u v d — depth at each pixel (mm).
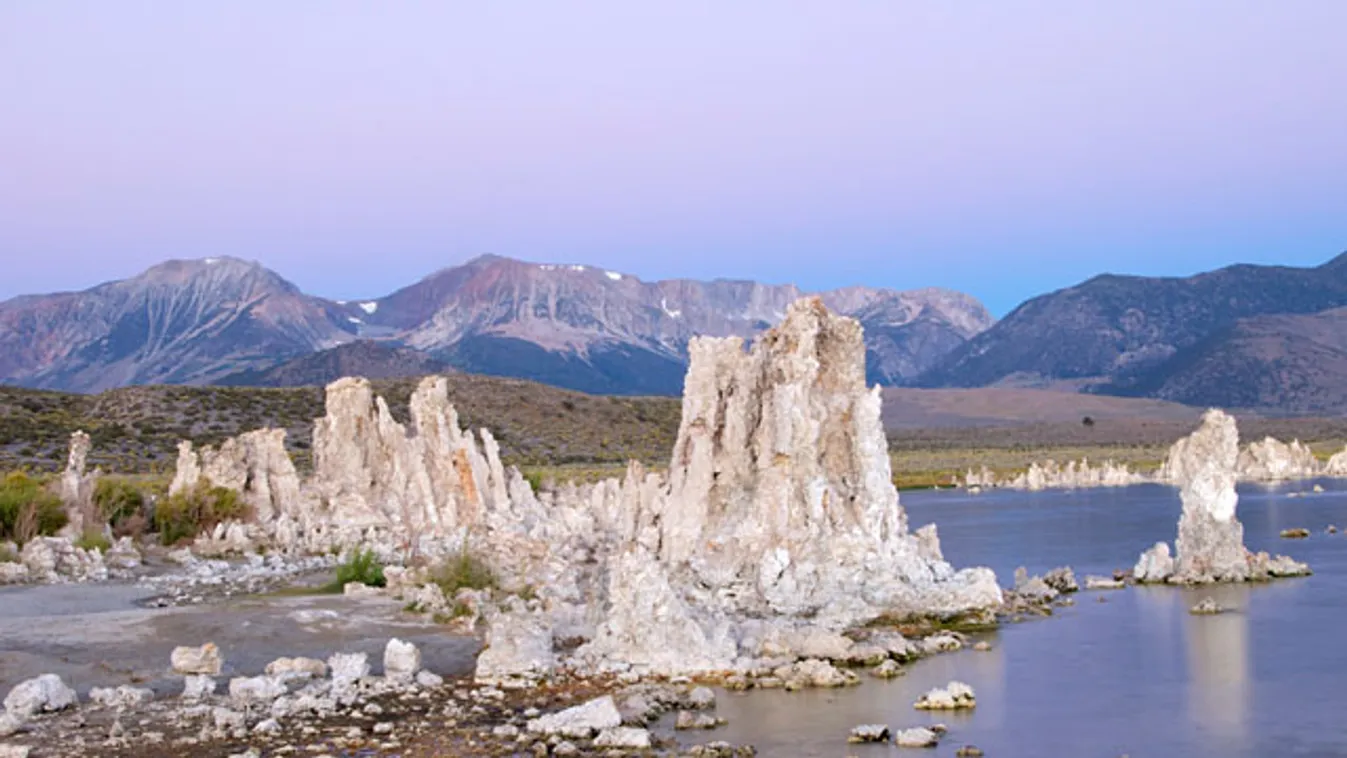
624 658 38812
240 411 169750
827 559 47781
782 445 48125
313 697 34219
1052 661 40281
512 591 53125
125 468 136875
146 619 45375
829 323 50812
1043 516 99625
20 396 164625
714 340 50812
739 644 40312
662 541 49094
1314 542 73562
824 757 29531
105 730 31266
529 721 31781
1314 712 33812
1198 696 35688
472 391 188125
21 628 43438
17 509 70188
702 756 29391
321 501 83562
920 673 38719
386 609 49500
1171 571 59375
